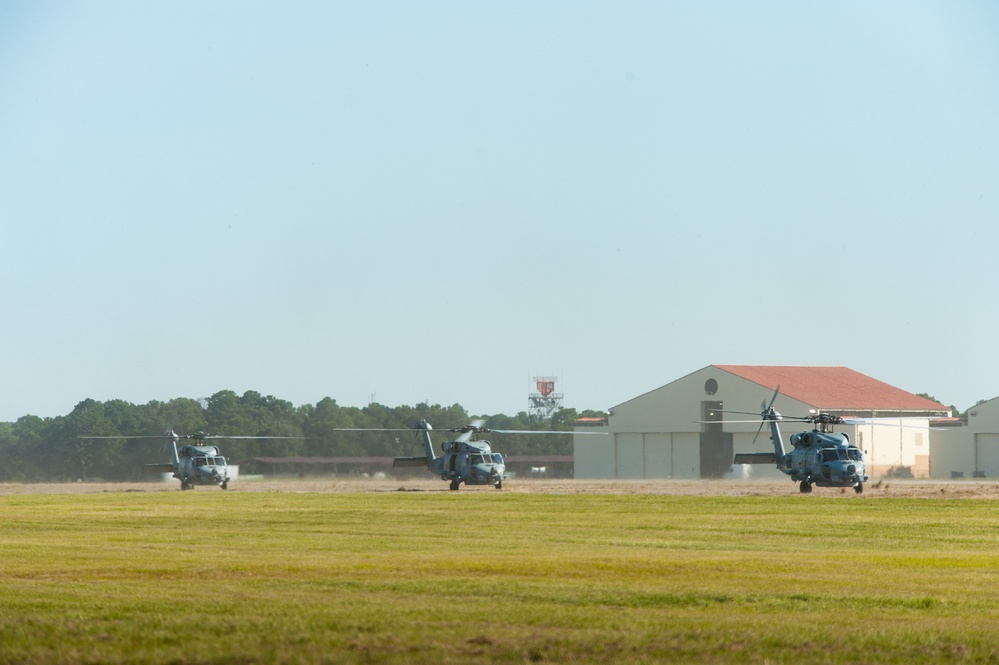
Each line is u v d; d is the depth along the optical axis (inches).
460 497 5570.9
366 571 2208.4
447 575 2142.0
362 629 1517.0
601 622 1569.9
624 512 4330.7
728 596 1830.7
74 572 2215.8
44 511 4638.3
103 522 3944.4
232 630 1510.8
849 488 6378.0
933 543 3029.0
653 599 1798.7
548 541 3065.9
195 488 7805.1
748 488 6697.8
